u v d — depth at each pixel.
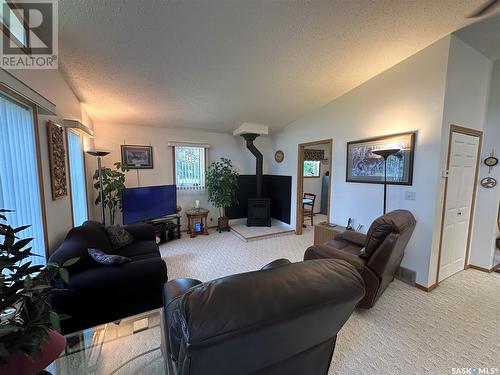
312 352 1.02
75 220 2.94
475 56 2.62
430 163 2.52
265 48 2.38
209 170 5.10
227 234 4.84
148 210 4.05
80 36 1.92
